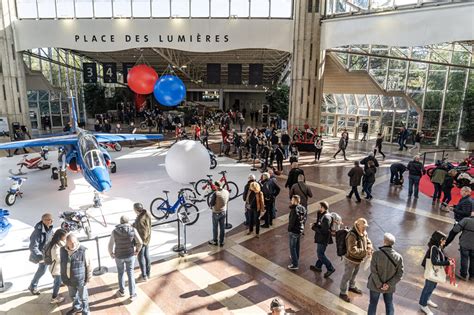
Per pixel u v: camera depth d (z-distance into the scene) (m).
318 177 15.05
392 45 17.16
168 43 22.05
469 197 8.23
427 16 15.66
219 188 8.48
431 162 18.72
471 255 7.04
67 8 22.20
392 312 5.55
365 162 12.05
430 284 5.87
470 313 6.05
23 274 7.20
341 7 20.05
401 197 12.43
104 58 35.38
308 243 8.68
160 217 10.21
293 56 21.47
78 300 5.87
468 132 23.06
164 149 21.16
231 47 21.83
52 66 31.75
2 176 14.84
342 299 6.39
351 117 28.16
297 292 6.62
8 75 22.91
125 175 14.99
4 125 23.19
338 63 23.33
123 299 6.38
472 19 14.30
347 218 10.38
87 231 8.77
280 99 33.16
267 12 21.44
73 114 17.00
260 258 7.92
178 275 7.21
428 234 9.29
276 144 16.72
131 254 6.20
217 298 6.43
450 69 22.98
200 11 21.62
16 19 22.58
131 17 21.97
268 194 9.45
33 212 10.66
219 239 8.51
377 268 5.34
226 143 19.73
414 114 24.42
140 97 42.09
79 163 12.20
